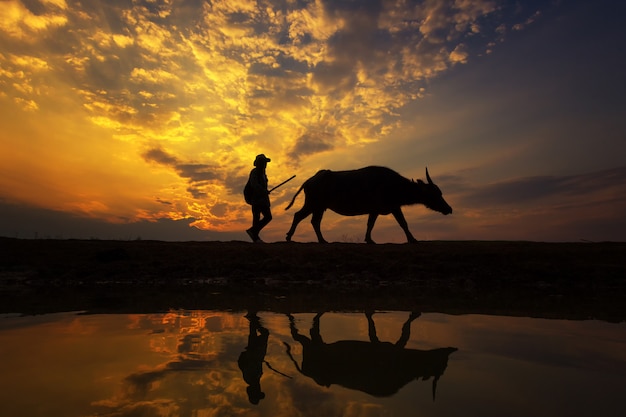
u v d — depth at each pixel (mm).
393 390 1941
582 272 6809
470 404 1789
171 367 2250
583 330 3348
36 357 2428
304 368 2273
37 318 3697
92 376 2088
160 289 6102
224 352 2580
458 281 6730
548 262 7258
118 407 1683
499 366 2357
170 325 3406
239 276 7203
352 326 3447
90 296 5277
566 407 1757
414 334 3160
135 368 2225
